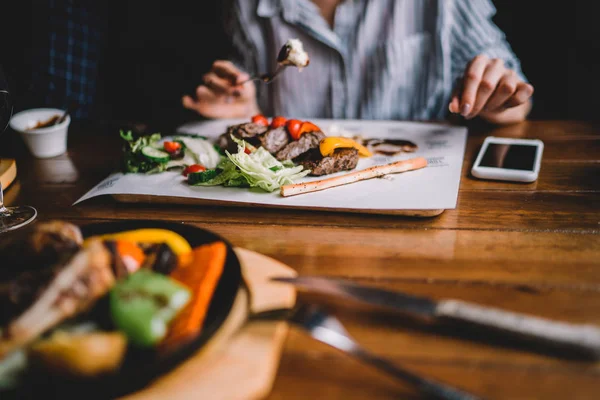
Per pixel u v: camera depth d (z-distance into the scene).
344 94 1.01
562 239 0.53
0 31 1.11
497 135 0.74
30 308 0.39
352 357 0.42
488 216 0.57
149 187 0.64
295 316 0.42
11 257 0.44
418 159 0.65
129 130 0.76
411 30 0.98
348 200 0.59
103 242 0.44
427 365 0.41
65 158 0.74
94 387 0.38
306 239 0.55
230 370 0.41
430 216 0.57
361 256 0.52
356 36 0.98
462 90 0.73
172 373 0.41
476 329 0.42
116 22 1.48
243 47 1.05
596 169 0.64
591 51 1.38
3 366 0.39
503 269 0.49
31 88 1.09
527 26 1.45
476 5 0.98
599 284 0.47
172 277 0.46
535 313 0.45
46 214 0.62
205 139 0.74
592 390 0.39
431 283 0.48
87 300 0.40
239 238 0.55
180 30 1.52
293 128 0.72
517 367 0.41
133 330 0.39
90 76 1.22
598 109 1.34
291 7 0.98
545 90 1.46
